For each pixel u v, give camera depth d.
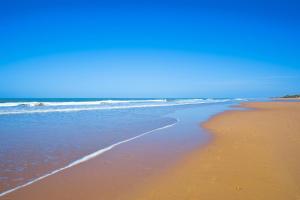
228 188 5.31
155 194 5.18
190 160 7.64
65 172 6.62
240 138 10.88
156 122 17.39
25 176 6.31
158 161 7.61
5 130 13.15
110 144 10.02
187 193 5.16
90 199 5.03
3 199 5.01
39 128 13.96
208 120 18.73
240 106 40.72
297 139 10.18
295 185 5.36
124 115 22.61
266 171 6.28
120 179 6.10
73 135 11.88
